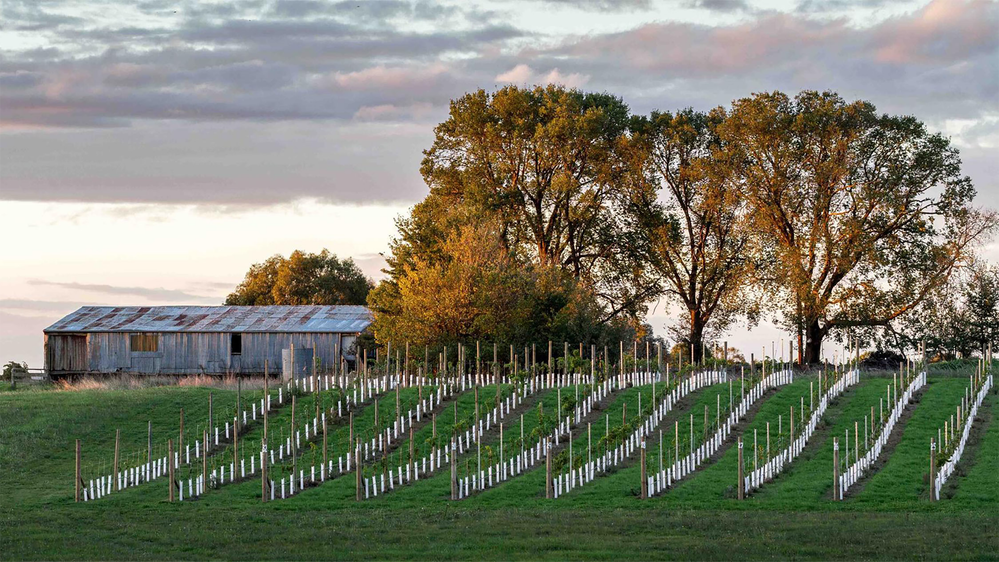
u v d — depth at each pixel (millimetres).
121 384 61281
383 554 23516
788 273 66938
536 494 34500
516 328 60938
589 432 36781
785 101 68562
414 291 62000
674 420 45375
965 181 67500
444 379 48781
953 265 68000
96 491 35094
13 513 30984
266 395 41188
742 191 69250
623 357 55750
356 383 49031
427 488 35500
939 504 32500
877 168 67750
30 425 45000
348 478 37281
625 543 24844
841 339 70625
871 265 67438
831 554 23422
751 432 43906
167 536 26203
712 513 30453
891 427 43875
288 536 26156
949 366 63688
